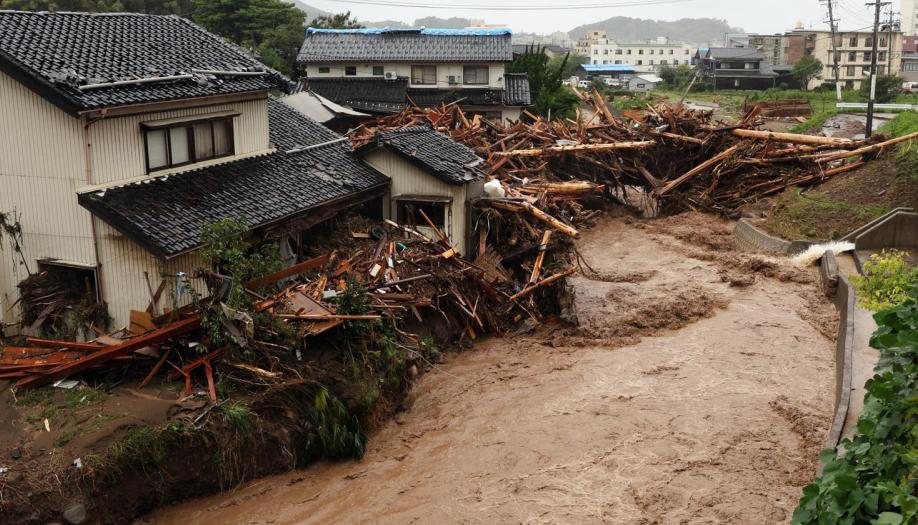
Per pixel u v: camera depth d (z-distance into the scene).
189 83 18.78
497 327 21.38
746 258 27.50
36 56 16.66
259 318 15.63
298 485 14.66
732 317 22.64
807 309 23.23
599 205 34.28
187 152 19.09
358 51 47.81
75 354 15.59
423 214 22.33
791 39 107.50
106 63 17.91
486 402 17.89
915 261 24.97
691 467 15.25
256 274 16.69
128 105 16.81
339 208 21.27
